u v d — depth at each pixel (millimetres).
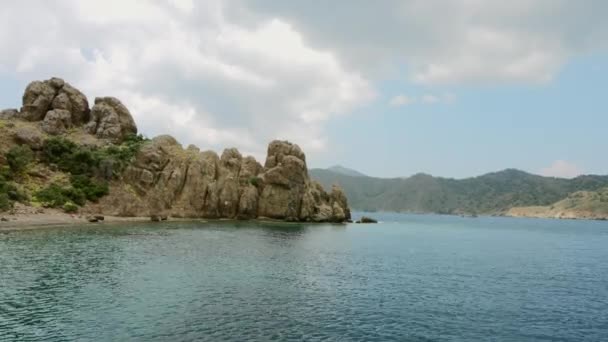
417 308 37500
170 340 27438
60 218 98250
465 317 35219
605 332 32188
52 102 141250
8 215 90625
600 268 66312
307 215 155875
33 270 45969
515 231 183500
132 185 129500
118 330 28844
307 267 57125
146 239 77438
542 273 59906
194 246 71375
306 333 29906
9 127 122438
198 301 36688
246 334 29094
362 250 80500
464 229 190500
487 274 57188
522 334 31375
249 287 42906
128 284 41594
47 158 120375
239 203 147500
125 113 151375
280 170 152250
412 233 140125
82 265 49719
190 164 141125
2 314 31234
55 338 26969
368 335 29984
